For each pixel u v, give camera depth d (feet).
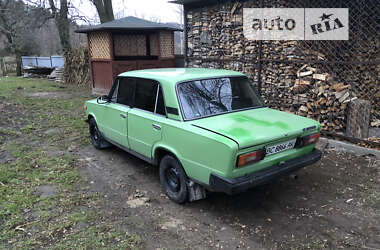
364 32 19.94
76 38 94.22
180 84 12.07
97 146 19.06
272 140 10.37
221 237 10.14
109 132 16.67
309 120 12.42
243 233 10.35
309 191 13.29
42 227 10.68
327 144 18.51
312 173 15.07
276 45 21.29
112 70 37.35
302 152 11.96
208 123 11.03
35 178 14.70
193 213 11.68
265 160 10.50
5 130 23.26
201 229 10.61
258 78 22.50
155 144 12.80
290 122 11.82
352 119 17.75
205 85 12.71
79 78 53.01
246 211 11.78
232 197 12.91
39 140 21.12
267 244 9.74
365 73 19.71
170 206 12.23
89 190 13.61
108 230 10.50
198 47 27.12
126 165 16.62
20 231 10.46
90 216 11.36
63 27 62.75
